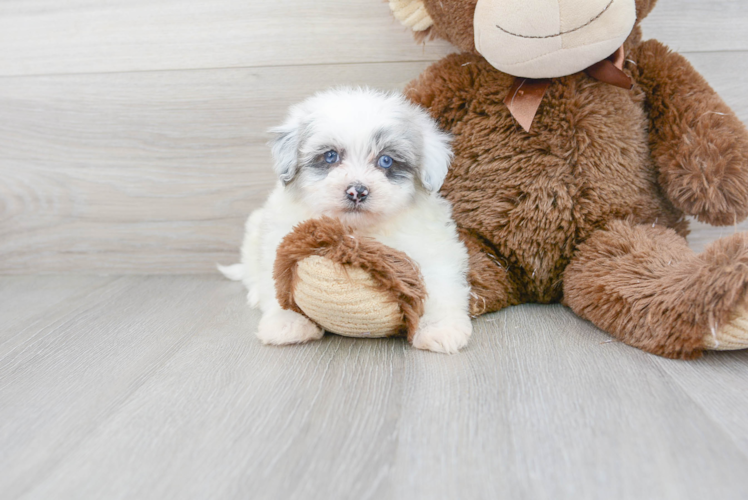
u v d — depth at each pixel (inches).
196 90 87.4
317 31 84.4
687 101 66.6
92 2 85.8
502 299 71.2
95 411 48.2
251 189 90.3
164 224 92.7
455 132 70.8
